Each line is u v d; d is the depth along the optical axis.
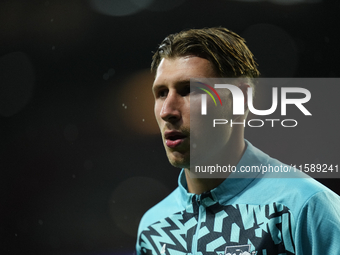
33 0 8.01
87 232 6.53
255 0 7.31
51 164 8.42
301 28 7.11
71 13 8.09
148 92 8.36
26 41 8.38
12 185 8.05
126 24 8.05
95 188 7.98
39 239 6.45
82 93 8.57
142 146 8.34
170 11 7.83
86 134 8.52
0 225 6.84
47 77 8.58
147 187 7.63
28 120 8.55
